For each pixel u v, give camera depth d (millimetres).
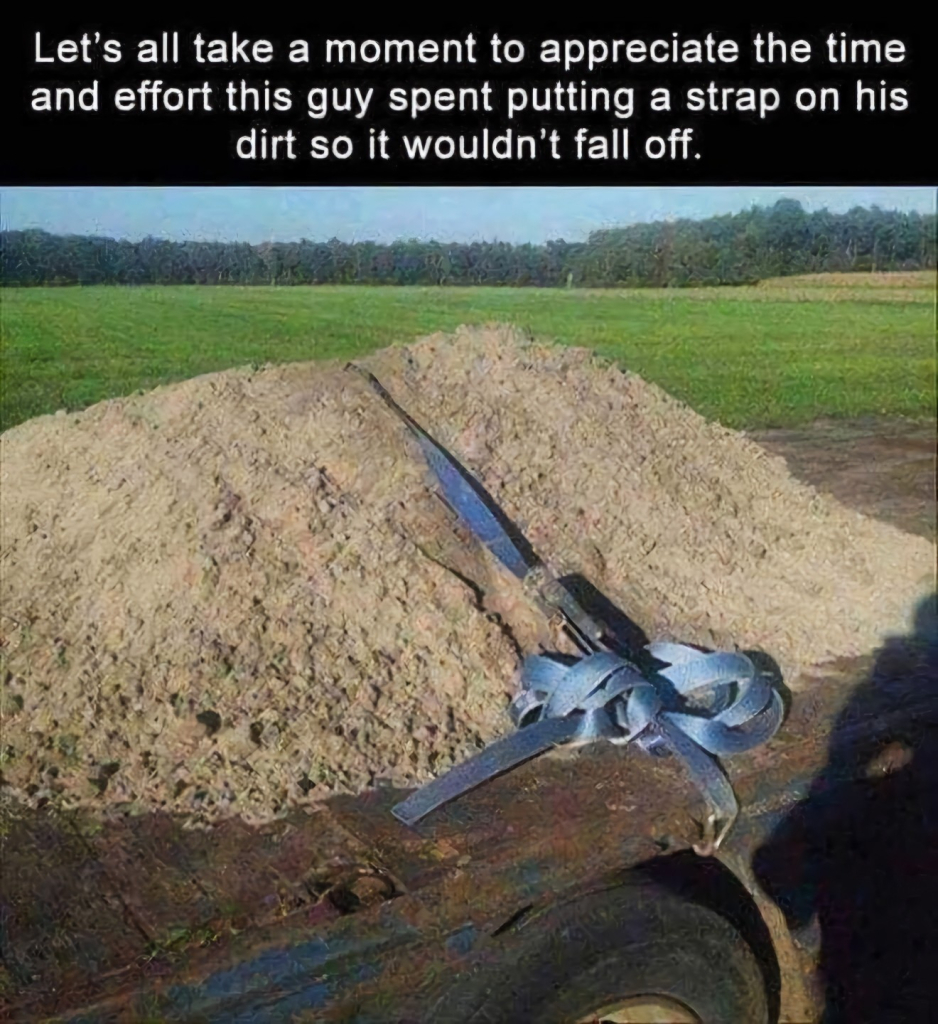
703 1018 2051
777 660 3035
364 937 1793
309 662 2699
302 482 3098
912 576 3701
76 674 2699
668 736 2291
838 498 7078
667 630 3084
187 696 2615
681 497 3607
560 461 3504
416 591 2852
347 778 2385
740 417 9781
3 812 2305
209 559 2871
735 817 2152
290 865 2064
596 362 4168
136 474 3303
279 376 3707
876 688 2857
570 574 3139
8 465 3730
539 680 2600
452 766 2461
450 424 3520
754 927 2117
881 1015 2510
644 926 1937
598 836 2037
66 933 1885
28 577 3100
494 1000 1843
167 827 2230
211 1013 1694
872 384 10945
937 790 2539
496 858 1970
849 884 2428
